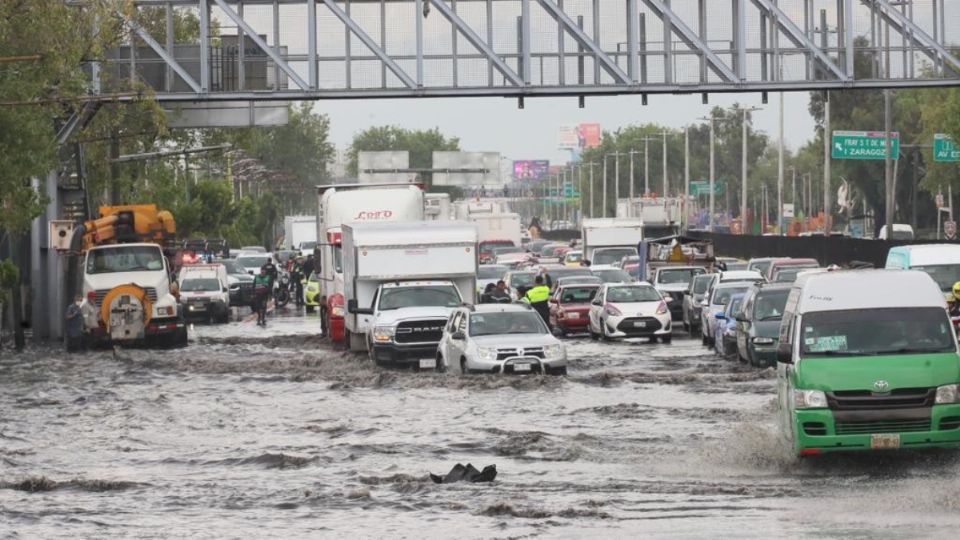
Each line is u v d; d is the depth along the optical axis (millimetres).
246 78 112375
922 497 39312
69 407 70312
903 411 43969
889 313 46062
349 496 42969
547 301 118500
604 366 87250
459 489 43812
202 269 151250
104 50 107188
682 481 44188
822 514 37188
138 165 192375
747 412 61781
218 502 42438
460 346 78875
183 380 83875
